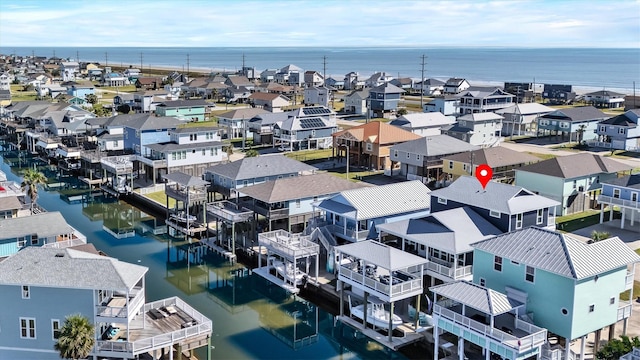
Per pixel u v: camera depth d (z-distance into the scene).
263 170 71.31
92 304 37.50
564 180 71.38
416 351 44.06
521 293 39.34
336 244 55.75
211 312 51.84
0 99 157.25
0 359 38.78
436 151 88.81
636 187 65.44
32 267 38.22
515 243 41.06
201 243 68.38
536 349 35.78
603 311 38.69
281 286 55.44
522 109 135.25
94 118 110.44
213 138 95.69
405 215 57.25
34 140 117.50
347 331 47.75
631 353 33.34
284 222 64.38
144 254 66.06
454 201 54.41
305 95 187.25
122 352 37.44
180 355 39.50
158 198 83.50
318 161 106.19
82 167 100.56
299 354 44.53
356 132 103.50
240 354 44.34
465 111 151.25
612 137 115.19
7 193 66.50
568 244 39.00
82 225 76.81
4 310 38.12
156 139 96.00
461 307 40.72
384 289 43.56
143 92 174.75
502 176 80.69
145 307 43.22
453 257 46.97
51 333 38.12
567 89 196.12
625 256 39.50
